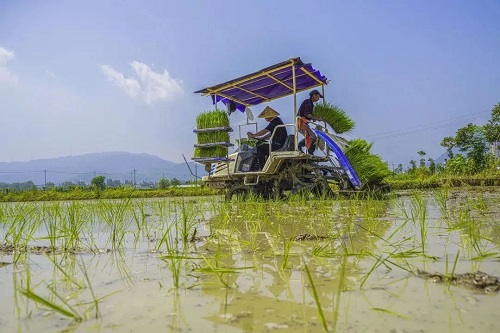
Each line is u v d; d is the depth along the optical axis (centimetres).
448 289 146
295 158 756
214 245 273
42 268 216
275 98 958
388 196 842
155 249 270
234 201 761
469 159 2222
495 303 129
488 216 379
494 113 2225
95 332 114
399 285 153
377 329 108
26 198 2031
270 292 150
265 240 285
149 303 141
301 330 110
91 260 235
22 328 120
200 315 126
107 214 565
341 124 906
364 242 261
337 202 662
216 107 793
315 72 796
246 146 856
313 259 212
